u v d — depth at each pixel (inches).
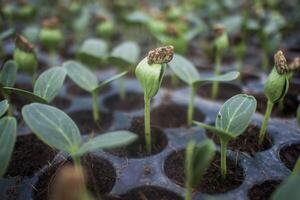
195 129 11.5
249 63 17.5
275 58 8.9
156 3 28.3
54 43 14.8
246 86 14.8
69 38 21.5
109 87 14.9
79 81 10.6
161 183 9.0
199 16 24.6
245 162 9.7
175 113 12.7
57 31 14.7
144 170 9.5
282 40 19.3
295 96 13.2
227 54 18.6
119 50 12.8
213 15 22.6
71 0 24.8
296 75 14.9
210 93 14.4
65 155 9.9
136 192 8.8
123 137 6.6
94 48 13.4
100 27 17.3
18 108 12.7
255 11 19.4
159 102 13.5
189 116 11.6
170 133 11.3
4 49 17.9
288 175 9.2
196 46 20.3
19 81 15.1
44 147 10.4
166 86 15.1
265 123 10.1
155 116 12.5
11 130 7.0
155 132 11.5
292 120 11.9
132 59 12.4
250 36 20.3
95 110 11.9
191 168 6.7
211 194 8.6
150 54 8.3
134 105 13.5
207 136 11.1
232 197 8.5
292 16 22.0
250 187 8.8
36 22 23.3
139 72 8.6
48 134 7.0
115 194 8.7
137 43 21.2
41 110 7.4
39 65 17.2
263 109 12.6
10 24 20.3
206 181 9.0
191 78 10.7
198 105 13.3
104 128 11.8
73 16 22.4
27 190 8.9
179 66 10.8
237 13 25.6
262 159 9.8
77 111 13.0
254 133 11.0
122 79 13.7
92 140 7.0
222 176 9.0
